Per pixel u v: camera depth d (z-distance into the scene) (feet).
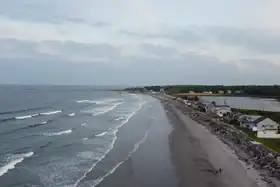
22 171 92.99
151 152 118.73
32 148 123.65
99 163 102.68
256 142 131.85
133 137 147.74
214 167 100.63
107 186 81.20
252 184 85.30
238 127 179.01
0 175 88.48
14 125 183.21
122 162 104.27
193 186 83.35
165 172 94.63
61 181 84.64
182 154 116.57
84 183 83.20
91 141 137.18
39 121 200.13
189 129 174.40
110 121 201.46
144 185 83.10
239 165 103.24
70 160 106.01
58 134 154.10
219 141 141.79
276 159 105.50
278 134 147.02
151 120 209.56
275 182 86.84
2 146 126.93
